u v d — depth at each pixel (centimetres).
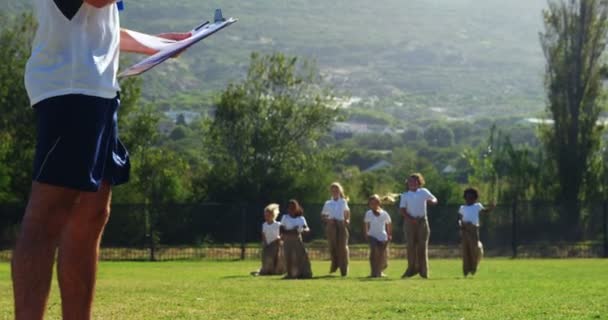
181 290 1666
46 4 539
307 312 1187
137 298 1427
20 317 517
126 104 5612
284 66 6344
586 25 6181
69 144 530
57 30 536
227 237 4666
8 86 5544
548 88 6228
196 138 13938
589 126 6088
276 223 2895
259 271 2884
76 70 535
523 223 4791
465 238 2598
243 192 6050
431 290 1702
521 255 4669
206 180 6059
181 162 5866
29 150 5466
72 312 590
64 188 534
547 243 4747
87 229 585
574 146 6053
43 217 529
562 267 3194
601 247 4719
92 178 540
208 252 4519
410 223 2539
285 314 1158
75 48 538
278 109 6241
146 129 5606
